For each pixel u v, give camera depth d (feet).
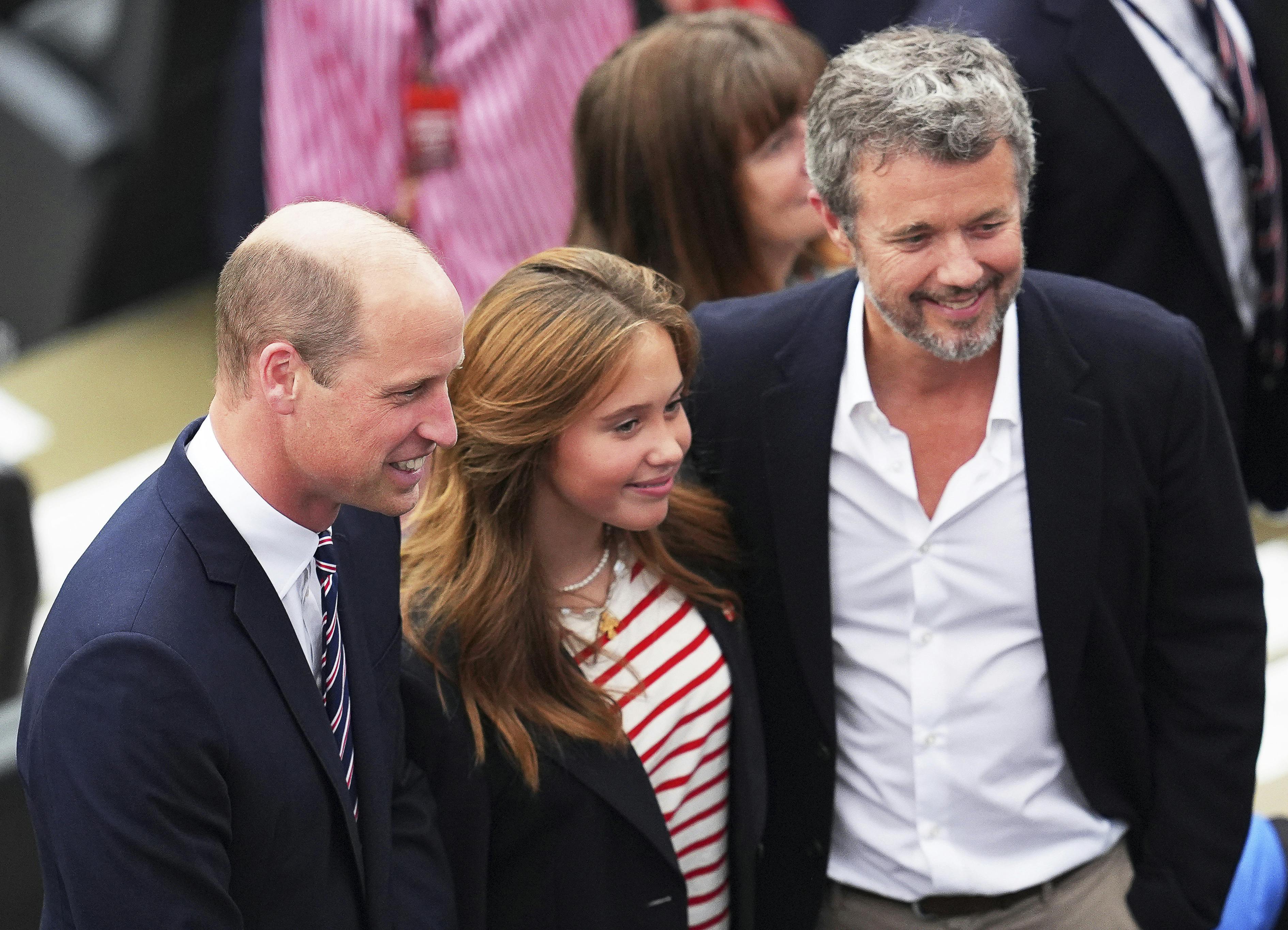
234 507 21.65
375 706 23.81
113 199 71.46
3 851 32.24
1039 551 25.96
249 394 21.12
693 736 26.84
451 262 46.44
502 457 24.25
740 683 27.22
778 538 27.02
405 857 24.73
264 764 21.48
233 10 70.64
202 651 20.93
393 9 44.34
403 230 21.07
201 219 74.43
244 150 54.08
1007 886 28.14
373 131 45.85
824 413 26.40
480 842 25.94
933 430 26.30
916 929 28.84
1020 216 23.72
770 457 26.86
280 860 22.03
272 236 20.71
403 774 25.29
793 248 33.86
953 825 27.96
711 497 27.37
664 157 32.14
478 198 45.83
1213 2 34.30
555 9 44.50
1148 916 28.60
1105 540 26.05
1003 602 26.66
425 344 20.49
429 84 45.19
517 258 46.70
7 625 41.83
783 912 29.76
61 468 62.28
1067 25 33.76
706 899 28.22
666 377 24.11
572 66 45.50
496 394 23.93
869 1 51.67
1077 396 25.54
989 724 27.35
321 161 47.24
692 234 32.71
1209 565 26.63
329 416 20.71
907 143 22.76
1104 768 28.07
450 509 25.32
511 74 44.70
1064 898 28.60
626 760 25.77
